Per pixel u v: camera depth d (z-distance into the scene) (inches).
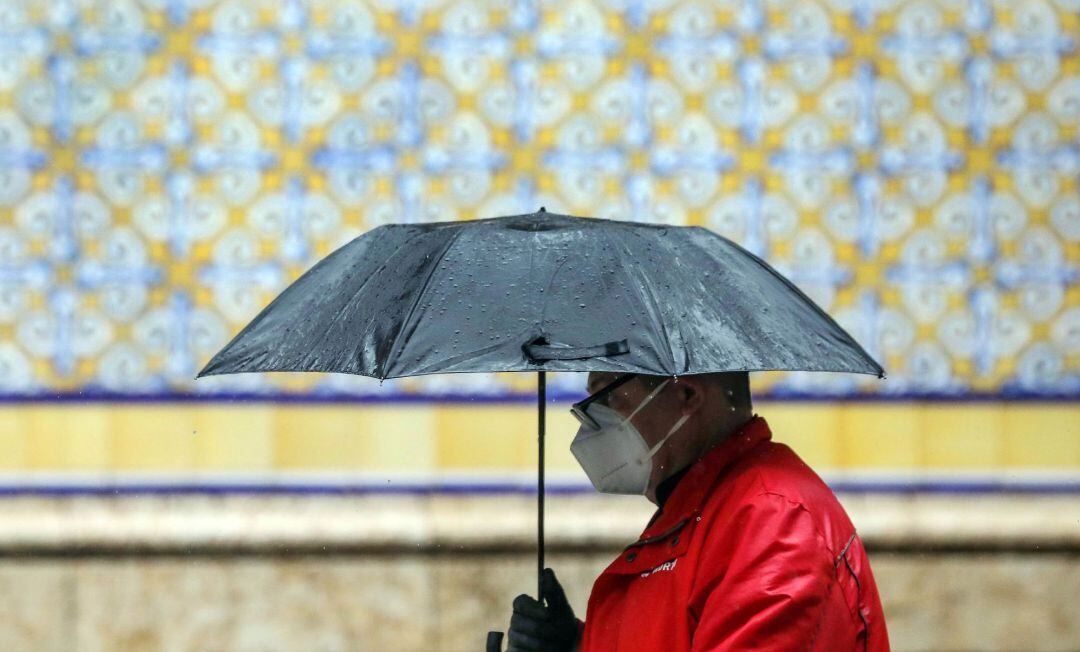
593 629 336.2
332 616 676.7
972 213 707.4
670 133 698.8
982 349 706.2
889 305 705.0
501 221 320.5
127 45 688.4
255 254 693.3
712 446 327.0
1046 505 699.4
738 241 701.9
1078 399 705.6
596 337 287.0
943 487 699.4
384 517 677.9
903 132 705.0
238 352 315.6
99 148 688.4
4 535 669.3
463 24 692.7
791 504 304.7
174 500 680.4
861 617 301.9
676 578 315.9
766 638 292.8
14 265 687.7
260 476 682.2
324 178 692.7
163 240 690.2
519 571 678.5
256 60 691.4
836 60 702.5
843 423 697.0
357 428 681.6
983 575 692.7
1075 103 709.3
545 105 694.5
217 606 677.3
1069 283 709.9
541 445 353.1
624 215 698.2
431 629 677.9
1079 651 690.8
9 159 687.1
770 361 296.8
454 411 682.2
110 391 685.3
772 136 701.9
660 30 697.0
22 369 685.3
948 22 705.6
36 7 685.3
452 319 291.3
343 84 692.1
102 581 674.8
